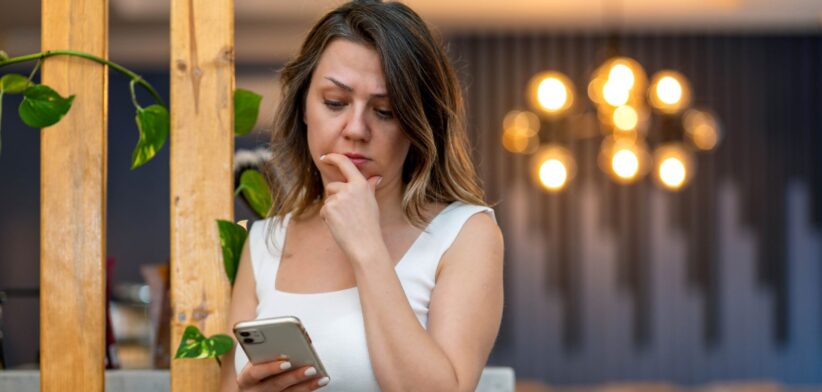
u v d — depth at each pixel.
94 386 1.61
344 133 1.36
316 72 1.40
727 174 6.89
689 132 5.28
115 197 7.23
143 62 7.24
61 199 1.62
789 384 6.80
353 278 1.41
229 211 1.62
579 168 6.88
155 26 6.64
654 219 6.87
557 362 6.81
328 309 1.40
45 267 1.62
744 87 6.91
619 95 4.62
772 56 6.92
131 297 3.47
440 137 1.43
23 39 6.69
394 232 1.43
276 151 1.53
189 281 1.61
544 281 6.86
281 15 6.40
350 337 1.36
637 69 4.69
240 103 1.65
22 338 7.12
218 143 1.63
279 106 1.50
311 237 1.50
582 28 6.91
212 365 1.60
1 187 7.20
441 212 1.44
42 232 1.62
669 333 6.82
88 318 1.61
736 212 6.87
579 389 6.79
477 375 1.32
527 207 6.87
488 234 1.41
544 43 6.95
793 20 6.75
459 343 1.32
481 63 6.95
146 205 7.24
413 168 1.48
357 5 1.39
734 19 6.74
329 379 1.34
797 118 6.91
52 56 1.63
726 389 6.75
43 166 1.62
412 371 1.25
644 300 6.83
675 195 6.86
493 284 1.38
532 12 6.64
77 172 1.62
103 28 1.63
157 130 1.63
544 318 6.84
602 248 6.86
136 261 7.22
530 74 6.93
